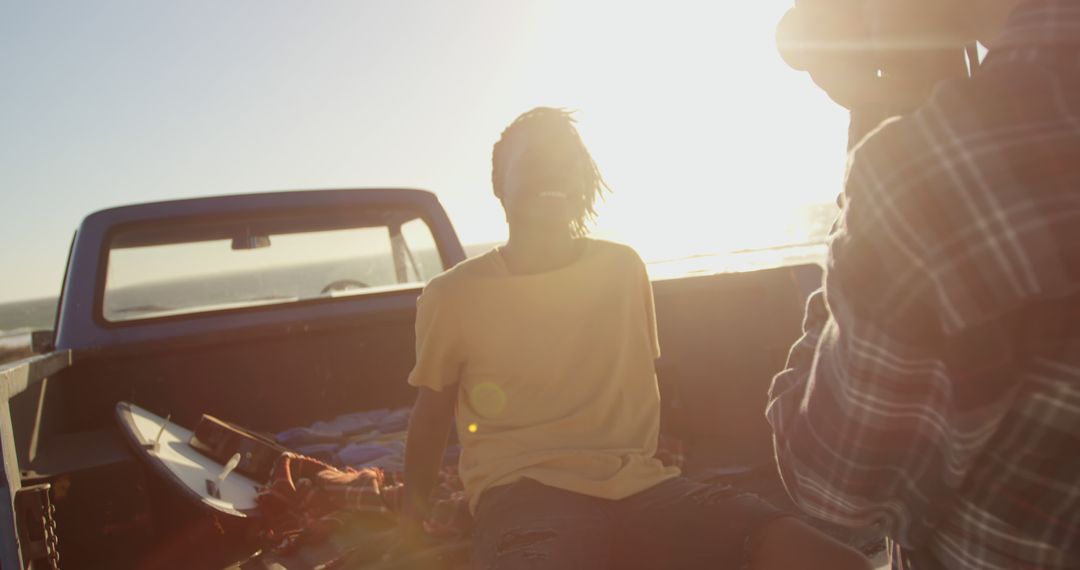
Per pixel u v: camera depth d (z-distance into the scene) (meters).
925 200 0.67
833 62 0.84
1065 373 0.67
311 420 3.40
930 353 0.70
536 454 1.72
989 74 0.69
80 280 3.35
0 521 1.59
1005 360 0.68
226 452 2.62
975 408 0.70
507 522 1.60
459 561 1.87
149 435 2.51
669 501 1.67
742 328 2.96
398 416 3.30
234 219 3.63
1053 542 0.74
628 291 1.87
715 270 3.11
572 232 2.03
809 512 0.89
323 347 3.43
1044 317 0.65
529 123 1.91
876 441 0.75
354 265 3.90
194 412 3.24
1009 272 0.64
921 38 0.79
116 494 2.26
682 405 3.06
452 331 1.79
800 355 0.99
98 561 2.23
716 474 2.47
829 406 0.79
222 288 3.58
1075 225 0.63
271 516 2.23
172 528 2.35
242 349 3.32
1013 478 0.74
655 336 2.01
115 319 3.38
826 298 0.79
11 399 2.12
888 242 0.69
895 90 0.81
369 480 2.29
